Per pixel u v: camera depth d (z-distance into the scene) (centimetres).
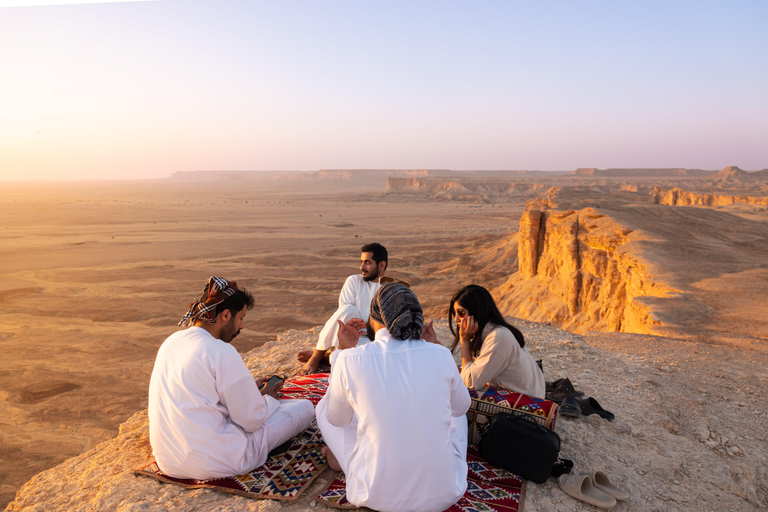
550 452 295
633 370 571
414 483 237
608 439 382
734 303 1413
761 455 379
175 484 293
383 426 237
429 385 241
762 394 506
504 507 270
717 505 310
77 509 274
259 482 289
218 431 285
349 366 247
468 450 339
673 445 384
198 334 295
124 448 359
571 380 525
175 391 283
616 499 298
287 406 337
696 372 579
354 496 251
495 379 358
